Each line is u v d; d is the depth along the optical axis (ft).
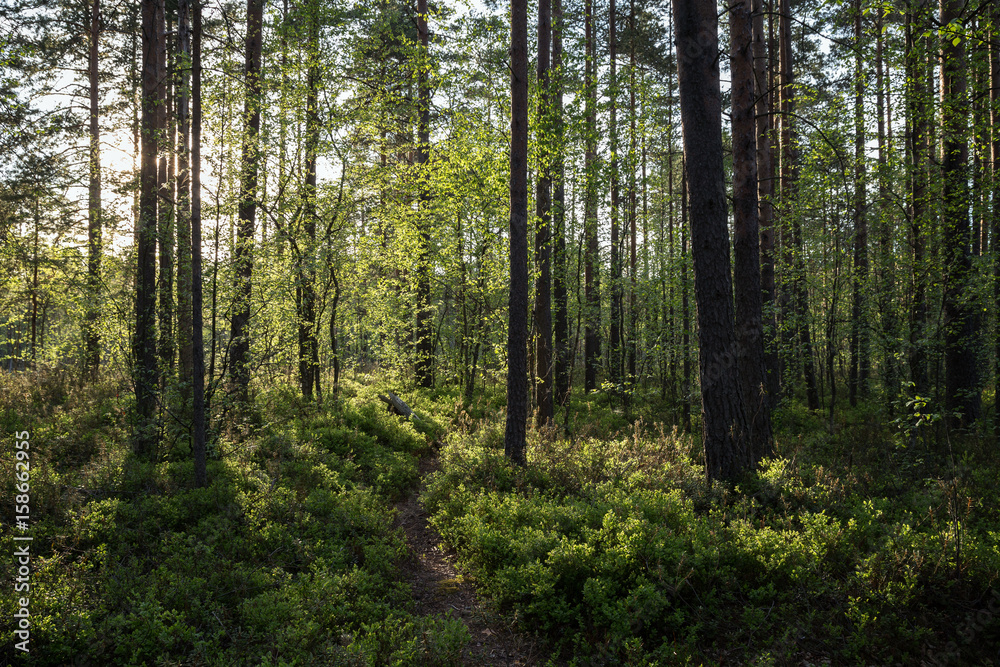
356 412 39.75
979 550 17.35
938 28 25.25
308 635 14.23
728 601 16.81
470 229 46.70
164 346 31.48
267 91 40.45
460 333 63.00
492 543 19.27
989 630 14.98
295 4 42.93
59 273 47.85
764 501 21.88
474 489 25.98
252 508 22.18
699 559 16.88
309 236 41.37
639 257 70.59
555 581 16.46
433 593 18.83
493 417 41.57
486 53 40.52
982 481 25.34
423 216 46.85
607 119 53.47
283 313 40.37
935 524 19.69
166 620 14.66
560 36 52.54
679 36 23.47
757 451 27.25
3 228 42.34
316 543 19.79
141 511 20.77
